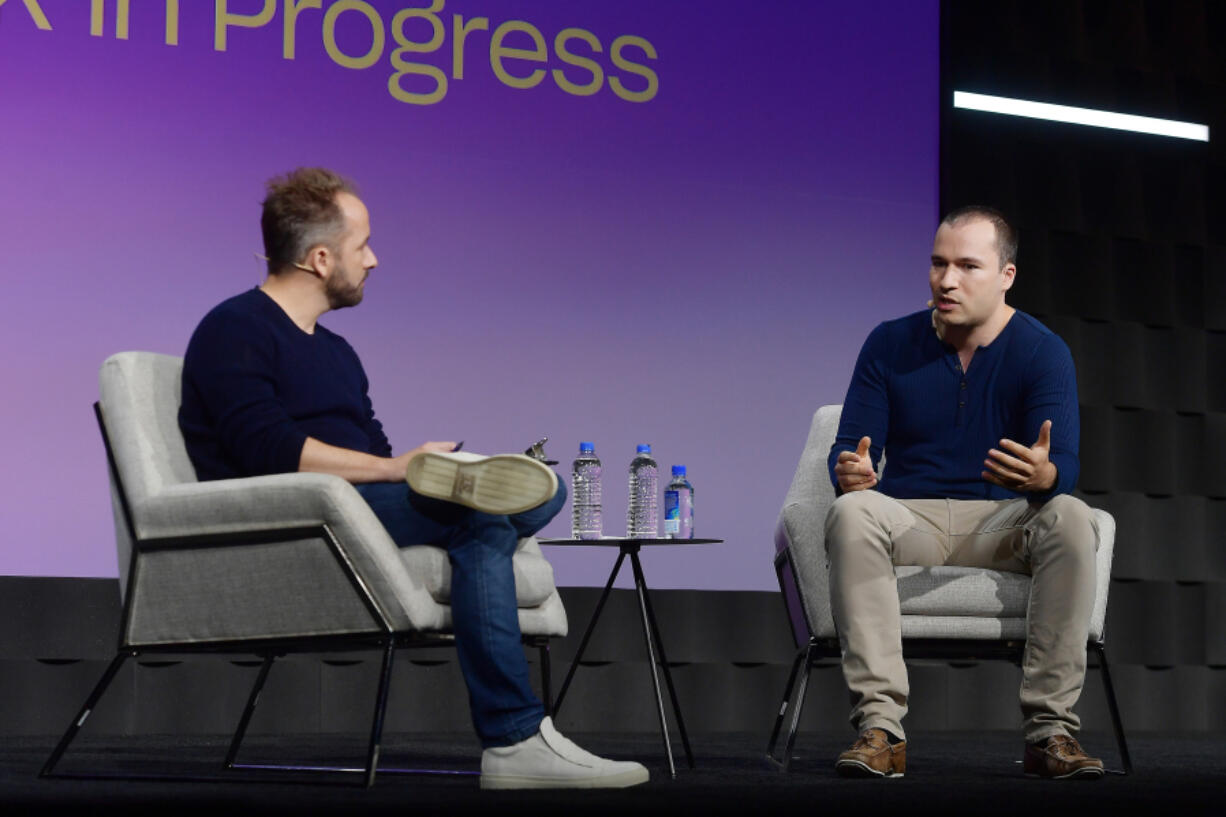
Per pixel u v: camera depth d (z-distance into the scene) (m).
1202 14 8.52
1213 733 7.54
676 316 7.16
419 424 6.70
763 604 7.22
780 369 7.32
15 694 6.13
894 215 7.59
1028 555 4.02
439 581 3.37
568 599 6.89
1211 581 8.16
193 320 6.39
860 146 7.57
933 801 3.07
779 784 3.56
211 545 3.41
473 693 3.31
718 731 7.14
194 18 6.53
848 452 4.00
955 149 7.81
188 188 6.44
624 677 7.02
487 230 6.89
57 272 6.23
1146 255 8.23
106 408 3.60
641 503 5.91
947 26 7.84
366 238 3.80
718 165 7.30
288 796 3.09
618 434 7.01
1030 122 8.04
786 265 7.37
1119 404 8.09
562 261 7.00
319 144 6.66
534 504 3.23
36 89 6.27
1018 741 6.24
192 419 3.60
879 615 3.84
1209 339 8.30
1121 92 8.27
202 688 6.48
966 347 4.30
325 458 3.45
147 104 6.41
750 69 7.41
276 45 6.64
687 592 7.10
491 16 7.00
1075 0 8.23
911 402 4.31
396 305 6.72
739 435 7.21
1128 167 8.24
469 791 3.27
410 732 6.73
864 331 7.48
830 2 7.58
